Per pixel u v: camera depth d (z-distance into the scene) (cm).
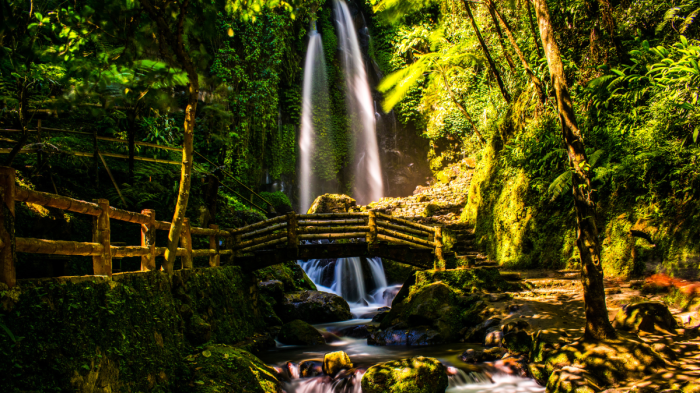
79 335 332
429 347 676
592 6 812
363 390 517
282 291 979
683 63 507
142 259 505
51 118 835
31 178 661
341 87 2131
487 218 1163
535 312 643
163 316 480
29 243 308
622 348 438
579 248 473
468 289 791
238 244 827
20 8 468
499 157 1167
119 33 488
